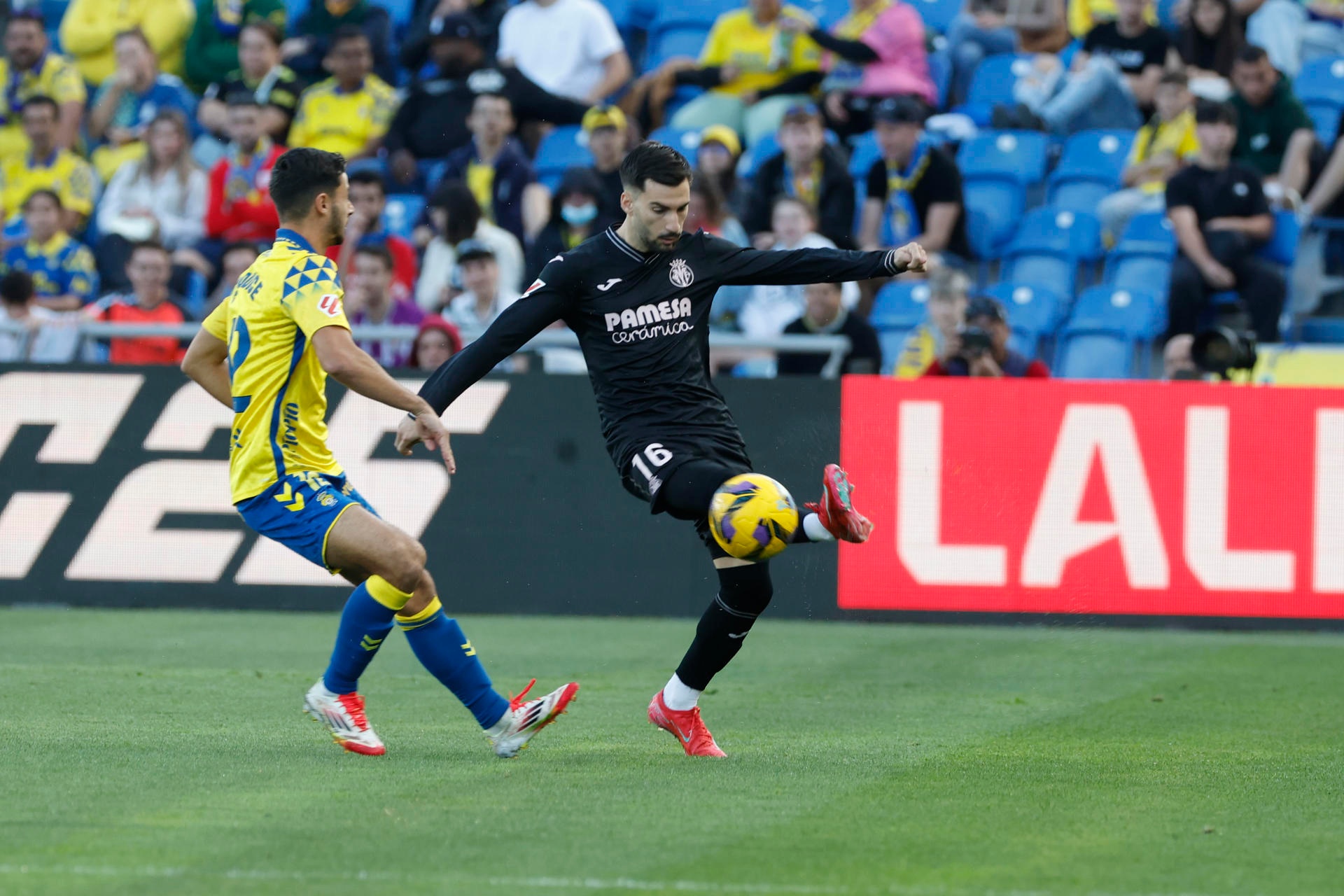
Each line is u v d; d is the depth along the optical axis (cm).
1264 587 3072
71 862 1218
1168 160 4106
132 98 4969
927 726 2009
